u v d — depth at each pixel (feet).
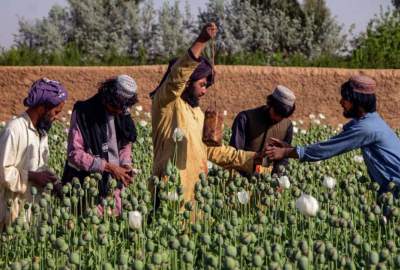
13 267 19.19
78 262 19.95
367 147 26.02
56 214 23.80
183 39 111.55
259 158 27.07
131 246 22.95
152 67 69.72
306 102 69.92
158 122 25.90
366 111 25.96
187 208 23.89
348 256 21.24
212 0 110.73
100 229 21.74
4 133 24.56
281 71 69.77
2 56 81.41
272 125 28.94
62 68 70.23
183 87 25.20
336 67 79.00
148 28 113.19
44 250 22.74
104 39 113.60
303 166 31.07
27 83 70.38
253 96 69.82
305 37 110.32
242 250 19.85
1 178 24.32
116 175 25.26
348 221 22.62
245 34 109.09
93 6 116.06
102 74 69.92
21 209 24.62
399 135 55.06
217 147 27.20
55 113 24.93
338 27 111.96
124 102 25.13
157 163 26.00
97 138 25.43
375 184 25.98
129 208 24.00
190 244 20.36
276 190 26.50
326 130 53.57
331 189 26.78
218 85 69.46
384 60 78.89
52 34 117.80
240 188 26.94
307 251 19.27
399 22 84.74
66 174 26.18
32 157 24.72
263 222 23.20
